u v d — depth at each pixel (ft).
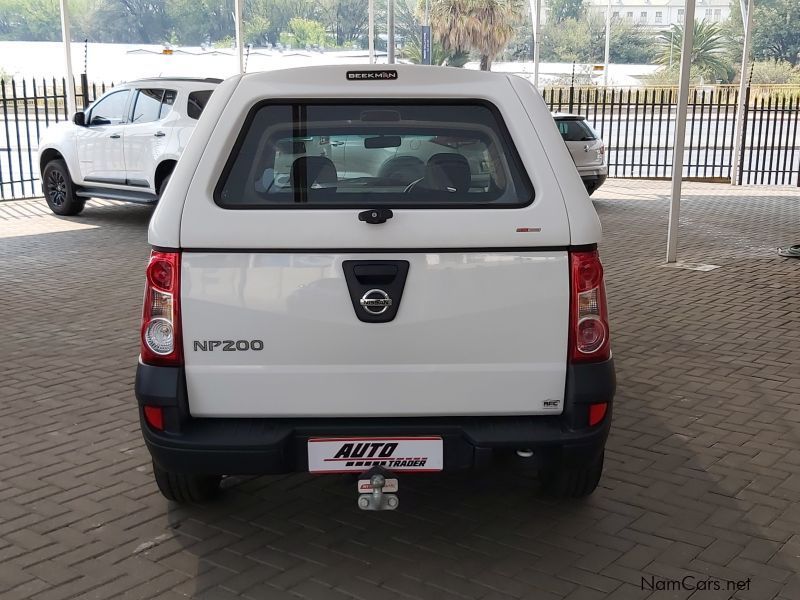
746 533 13.34
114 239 40.29
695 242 39.78
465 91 12.21
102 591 11.82
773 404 18.90
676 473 15.49
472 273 11.25
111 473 15.60
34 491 14.88
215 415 11.61
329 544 13.08
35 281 31.63
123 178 42.80
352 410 11.53
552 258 11.29
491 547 12.95
